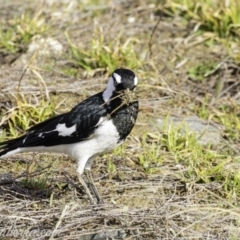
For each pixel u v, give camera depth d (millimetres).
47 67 13586
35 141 9758
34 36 14406
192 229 9273
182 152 11195
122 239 9039
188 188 10234
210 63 14055
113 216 9312
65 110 12312
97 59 13594
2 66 13641
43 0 15742
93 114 9453
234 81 13648
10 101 12289
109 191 10352
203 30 14914
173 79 13648
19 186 10352
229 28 14633
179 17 15445
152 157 11008
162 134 11656
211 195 10211
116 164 11016
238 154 11445
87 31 15070
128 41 13883
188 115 12602
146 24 15273
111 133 9492
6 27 15117
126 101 9367
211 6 15141
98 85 13094
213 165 10977
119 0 16031
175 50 14484
